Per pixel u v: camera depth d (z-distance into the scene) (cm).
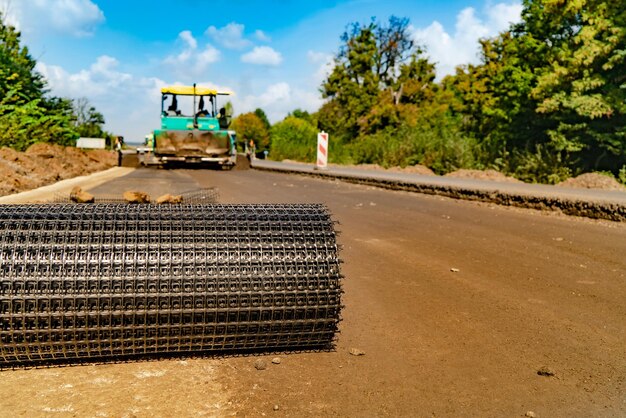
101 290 289
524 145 1794
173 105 2056
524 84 1706
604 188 1167
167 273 298
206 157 2027
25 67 2234
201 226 316
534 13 1738
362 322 377
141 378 282
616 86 1449
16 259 287
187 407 252
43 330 285
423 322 379
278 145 4012
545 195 954
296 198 1083
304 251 321
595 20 1458
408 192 1286
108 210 319
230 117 2133
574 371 302
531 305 422
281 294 311
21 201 742
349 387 278
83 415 241
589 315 400
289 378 287
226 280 304
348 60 5034
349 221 817
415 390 276
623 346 341
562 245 656
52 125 1988
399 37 4988
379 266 541
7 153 1124
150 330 297
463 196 1133
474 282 487
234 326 307
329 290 318
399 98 4844
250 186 1319
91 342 292
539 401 267
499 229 767
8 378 279
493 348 334
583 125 1463
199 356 314
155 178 1259
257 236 319
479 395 272
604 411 258
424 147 2234
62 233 297
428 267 540
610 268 545
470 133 2255
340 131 4788
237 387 275
